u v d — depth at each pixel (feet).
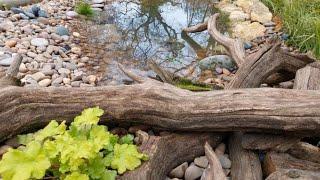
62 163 4.31
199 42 8.89
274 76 6.66
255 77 6.04
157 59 8.03
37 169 4.19
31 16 8.95
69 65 7.41
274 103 4.90
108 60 7.80
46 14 9.23
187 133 5.15
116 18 9.67
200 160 5.07
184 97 5.06
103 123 5.21
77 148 4.30
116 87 5.15
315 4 9.20
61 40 8.25
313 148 4.97
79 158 4.32
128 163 4.51
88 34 8.71
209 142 5.18
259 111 4.87
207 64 7.84
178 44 8.70
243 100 4.97
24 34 8.20
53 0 10.11
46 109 5.05
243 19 9.73
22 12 9.00
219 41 7.64
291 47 8.33
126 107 5.06
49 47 7.88
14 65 6.02
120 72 7.38
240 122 4.95
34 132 5.15
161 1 10.91
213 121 4.99
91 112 4.73
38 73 6.97
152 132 5.28
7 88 4.99
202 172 4.96
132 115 5.09
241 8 10.34
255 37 8.86
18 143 4.97
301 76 6.04
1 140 4.91
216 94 5.07
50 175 4.49
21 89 5.02
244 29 9.16
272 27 9.27
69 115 5.09
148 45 8.55
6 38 7.96
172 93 5.08
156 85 5.15
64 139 4.43
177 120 5.01
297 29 8.51
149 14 10.09
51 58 7.57
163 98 5.04
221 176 4.43
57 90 5.10
